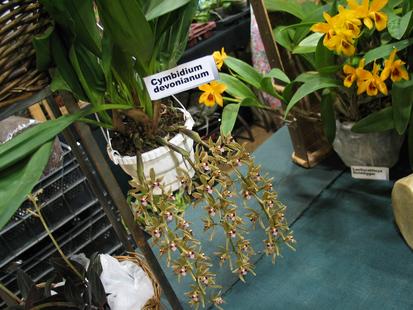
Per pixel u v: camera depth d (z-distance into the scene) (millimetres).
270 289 850
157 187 580
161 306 726
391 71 798
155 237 572
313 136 1171
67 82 525
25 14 461
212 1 1913
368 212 965
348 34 783
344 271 838
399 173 1041
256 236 978
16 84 480
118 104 589
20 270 702
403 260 820
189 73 587
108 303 686
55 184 1032
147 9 534
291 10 1021
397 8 923
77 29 509
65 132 734
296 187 1107
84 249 1119
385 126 895
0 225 409
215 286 660
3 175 466
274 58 1011
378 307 744
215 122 1924
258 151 1320
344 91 941
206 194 608
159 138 630
